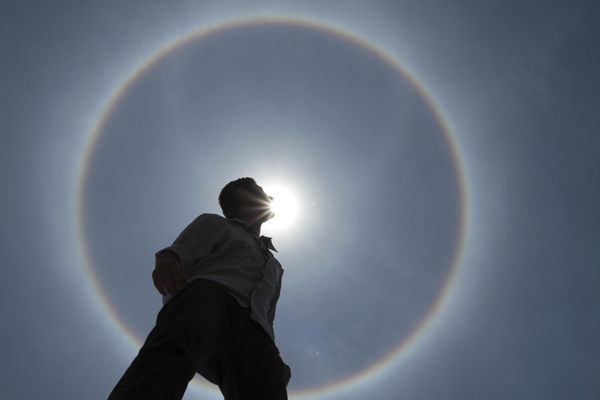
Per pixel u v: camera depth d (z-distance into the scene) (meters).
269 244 3.30
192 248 2.88
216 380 2.67
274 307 3.24
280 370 2.60
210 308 2.43
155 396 2.05
